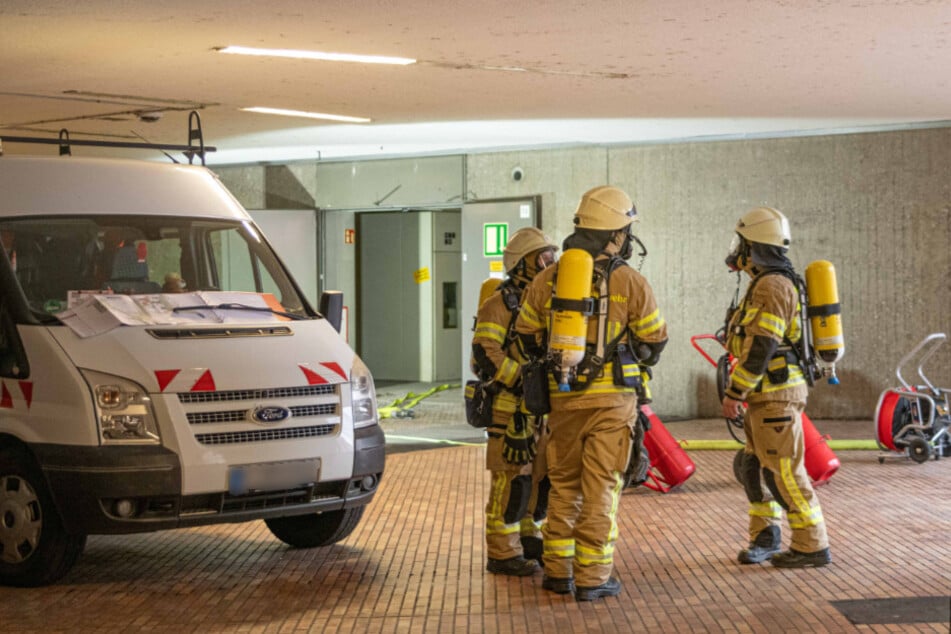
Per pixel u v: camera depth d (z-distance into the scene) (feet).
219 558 22.07
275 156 49.01
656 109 35.12
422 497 27.91
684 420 42.57
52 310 20.66
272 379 19.90
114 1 21.13
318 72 28.68
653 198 43.29
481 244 45.50
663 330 18.25
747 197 42.11
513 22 22.90
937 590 18.70
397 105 34.19
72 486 18.76
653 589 19.17
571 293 17.72
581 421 18.37
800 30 23.47
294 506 20.15
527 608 18.12
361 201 48.65
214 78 29.66
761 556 20.83
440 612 18.01
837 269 41.27
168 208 22.88
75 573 20.95
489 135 41.88
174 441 18.94
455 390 53.11
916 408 32.68
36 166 22.15
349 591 19.40
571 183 44.39
